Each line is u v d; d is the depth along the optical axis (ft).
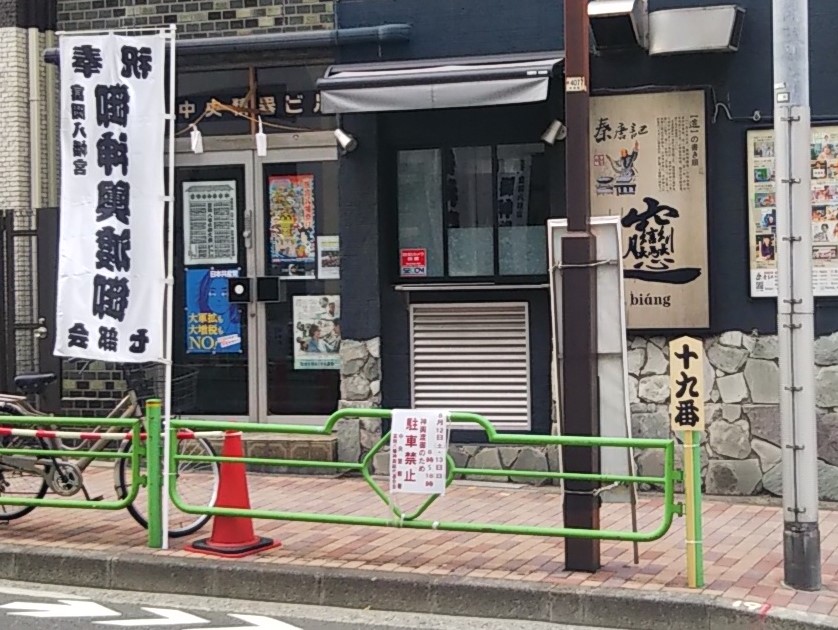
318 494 28.81
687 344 20.13
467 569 21.76
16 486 26.81
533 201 30.27
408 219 31.14
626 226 28.43
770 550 23.08
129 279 23.31
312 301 32.86
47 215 32.86
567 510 21.44
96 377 33.24
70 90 23.53
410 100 27.66
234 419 33.32
